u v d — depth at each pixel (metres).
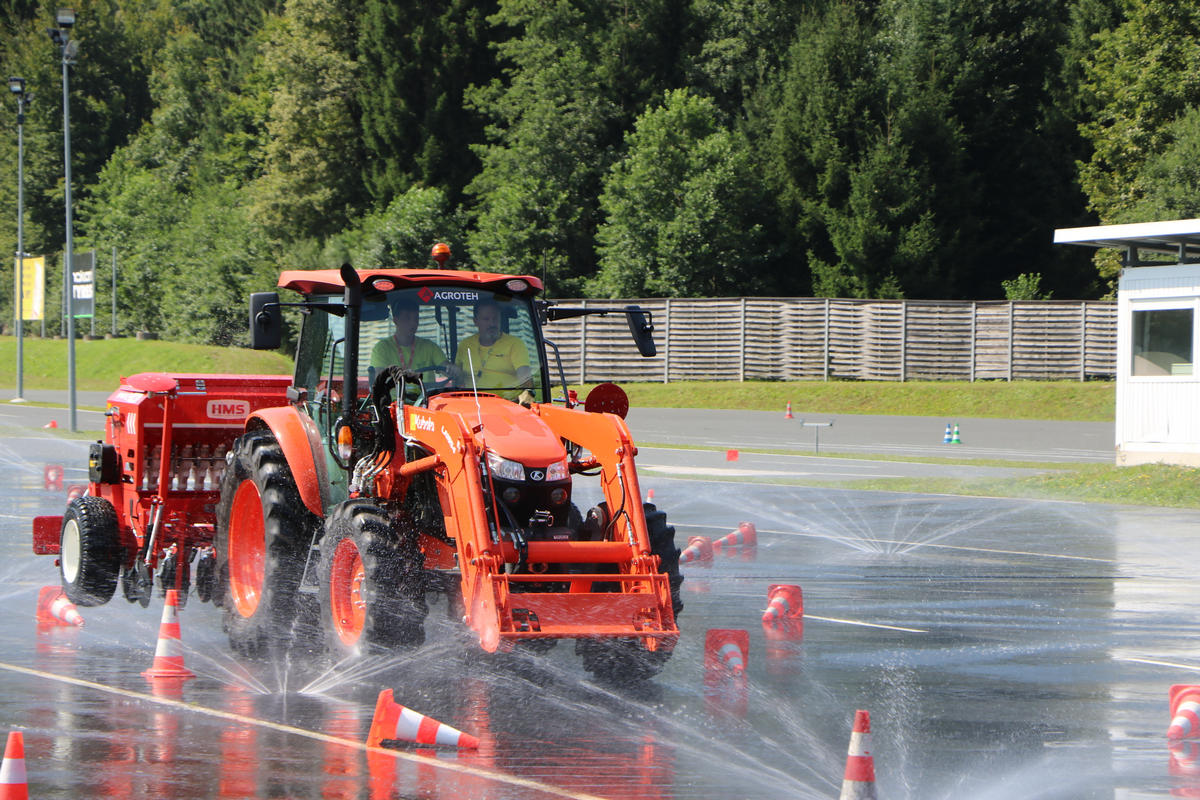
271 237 136.00
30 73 192.12
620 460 15.67
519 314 17.89
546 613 14.41
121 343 113.44
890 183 106.94
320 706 14.40
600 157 119.50
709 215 107.44
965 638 19.05
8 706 14.34
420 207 114.31
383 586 15.16
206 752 12.42
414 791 11.17
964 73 114.38
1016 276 117.12
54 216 185.12
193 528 20.61
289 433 17.59
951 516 36.25
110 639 18.45
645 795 11.14
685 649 17.98
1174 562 27.61
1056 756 12.70
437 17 129.25
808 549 29.78
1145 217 87.06
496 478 15.14
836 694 15.33
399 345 17.25
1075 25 116.31
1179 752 12.89
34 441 59.78
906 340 90.69
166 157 184.38
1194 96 94.56
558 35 125.62
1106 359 87.19
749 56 128.25
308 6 137.12
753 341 94.25
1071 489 42.00
